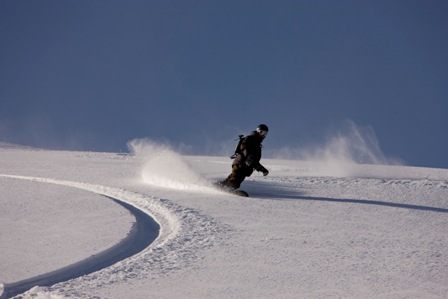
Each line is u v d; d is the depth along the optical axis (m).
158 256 23.11
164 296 18.42
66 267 22.98
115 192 42.72
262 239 26.03
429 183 49.41
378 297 18.28
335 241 25.75
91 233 29.00
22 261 24.08
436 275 20.61
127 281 19.92
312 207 35.00
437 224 30.25
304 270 21.25
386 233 27.59
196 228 28.39
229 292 18.81
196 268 21.47
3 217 33.91
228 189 40.44
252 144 41.16
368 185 47.91
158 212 34.81
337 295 18.48
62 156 88.19
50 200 39.28
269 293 18.73
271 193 42.12
